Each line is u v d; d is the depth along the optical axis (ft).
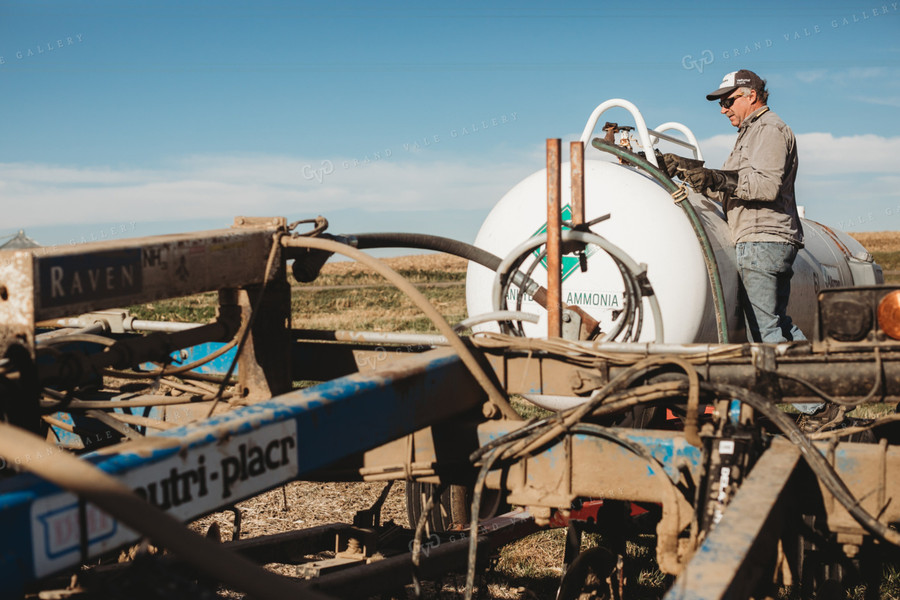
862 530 7.38
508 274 12.72
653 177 14.73
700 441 7.70
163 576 5.32
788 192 14.90
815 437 7.99
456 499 14.96
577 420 8.24
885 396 7.90
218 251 8.50
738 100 15.24
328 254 10.31
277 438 6.36
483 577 13.30
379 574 10.04
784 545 7.58
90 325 12.95
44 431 11.63
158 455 5.37
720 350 8.58
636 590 14.58
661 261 13.53
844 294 8.09
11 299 6.50
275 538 11.05
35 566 4.62
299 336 11.18
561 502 8.34
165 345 8.50
